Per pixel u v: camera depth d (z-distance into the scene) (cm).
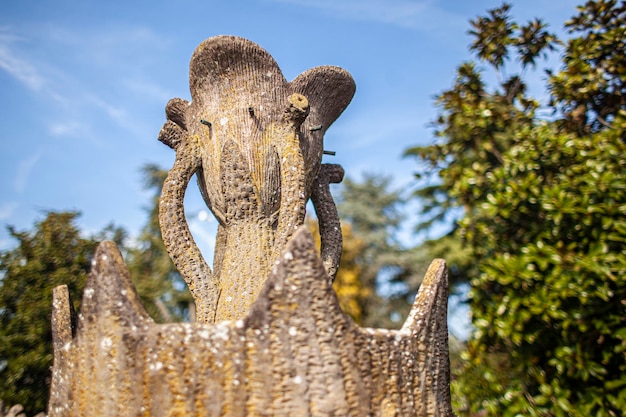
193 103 424
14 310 927
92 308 294
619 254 521
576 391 553
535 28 749
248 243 380
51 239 984
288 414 270
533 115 708
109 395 281
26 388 871
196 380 272
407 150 1934
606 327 513
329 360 278
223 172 391
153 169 2073
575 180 571
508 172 625
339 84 437
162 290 1686
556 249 551
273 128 402
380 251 2366
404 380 305
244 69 405
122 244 1362
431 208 1789
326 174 446
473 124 724
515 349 594
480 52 787
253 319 279
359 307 2130
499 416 582
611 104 691
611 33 660
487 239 666
